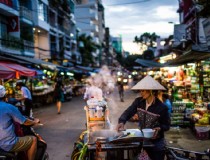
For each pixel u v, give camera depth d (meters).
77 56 52.75
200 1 11.84
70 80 34.03
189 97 14.30
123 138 4.39
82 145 5.12
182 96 14.38
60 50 41.56
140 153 4.46
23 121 5.32
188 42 20.36
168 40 43.16
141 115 4.75
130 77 79.56
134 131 4.64
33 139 5.49
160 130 4.59
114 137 4.59
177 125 10.88
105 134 5.06
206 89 14.20
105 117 8.72
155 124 4.62
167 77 23.91
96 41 82.56
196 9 19.47
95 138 4.99
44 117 15.27
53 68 24.02
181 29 23.52
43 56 33.50
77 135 10.40
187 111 10.83
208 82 14.24
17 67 14.89
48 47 34.59
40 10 32.59
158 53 54.91
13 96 14.29
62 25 44.78
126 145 4.45
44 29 32.78
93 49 66.69
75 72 35.84
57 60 37.09
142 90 4.75
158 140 4.63
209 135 9.15
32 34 29.77
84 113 16.52
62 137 10.09
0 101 5.29
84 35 63.19
